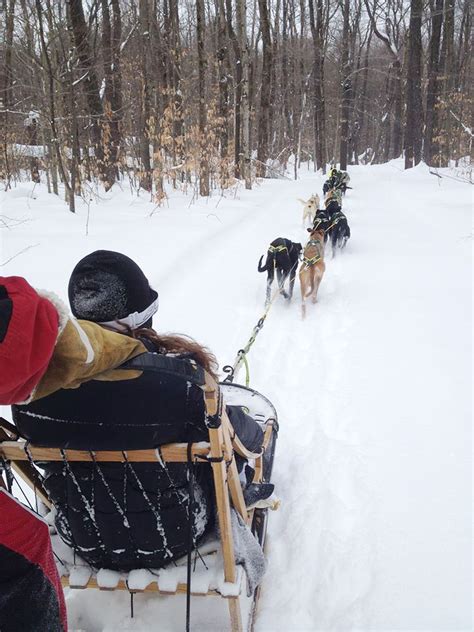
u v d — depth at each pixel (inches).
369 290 299.7
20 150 638.5
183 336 82.4
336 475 140.9
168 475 78.7
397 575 109.0
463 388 180.4
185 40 908.6
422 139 1197.7
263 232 464.4
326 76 1636.3
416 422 162.4
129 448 75.6
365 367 202.2
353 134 1599.4
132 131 716.0
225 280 317.1
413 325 240.8
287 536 122.0
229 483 86.7
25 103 617.3
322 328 249.8
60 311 60.5
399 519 123.6
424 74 1378.0
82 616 101.6
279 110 1379.2
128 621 100.2
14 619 67.0
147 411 73.9
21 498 127.6
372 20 1432.1
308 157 1472.7
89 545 84.9
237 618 87.7
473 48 1467.8
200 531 85.4
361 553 115.1
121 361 67.0
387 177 998.4
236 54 799.7
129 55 684.7
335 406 175.9
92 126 613.0
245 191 729.6
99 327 67.2
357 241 433.1
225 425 81.5
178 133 652.1
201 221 467.5
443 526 120.7
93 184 637.9
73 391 72.5
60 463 81.2
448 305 264.5
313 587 108.6
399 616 100.0
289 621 101.5
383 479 137.4
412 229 474.3
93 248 338.6
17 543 67.8
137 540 82.7
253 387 192.7
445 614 99.7
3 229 382.3
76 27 522.3
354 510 128.2
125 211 492.4
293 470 144.6
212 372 76.0
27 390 60.2
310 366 207.9
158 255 335.6
